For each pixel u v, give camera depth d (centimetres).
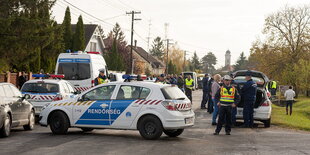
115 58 5575
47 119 1223
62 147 970
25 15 2156
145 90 1140
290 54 5884
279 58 5884
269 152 938
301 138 1213
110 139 1119
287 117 2250
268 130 1461
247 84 1508
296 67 5200
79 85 1939
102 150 934
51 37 2192
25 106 1290
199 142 1084
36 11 2164
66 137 1154
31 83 1556
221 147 1002
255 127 1563
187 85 2470
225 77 1270
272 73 5962
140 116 1120
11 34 2061
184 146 1009
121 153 898
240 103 1579
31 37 2055
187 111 1151
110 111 1157
